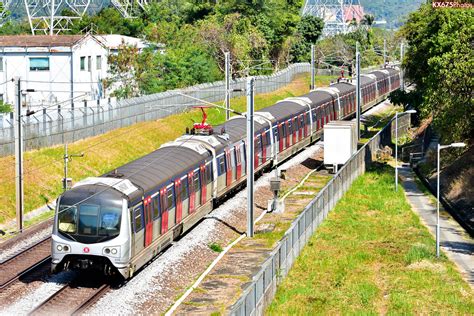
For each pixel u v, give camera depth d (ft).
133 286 93.50
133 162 110.32
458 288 102.63
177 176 112.16
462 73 167.63
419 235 132.36
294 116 195.21
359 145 216.54
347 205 155.33
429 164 199.21
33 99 220.64
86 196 93.50
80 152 178.81
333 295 97.91
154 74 252.83
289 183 171.01
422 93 209.26
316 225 133.69
